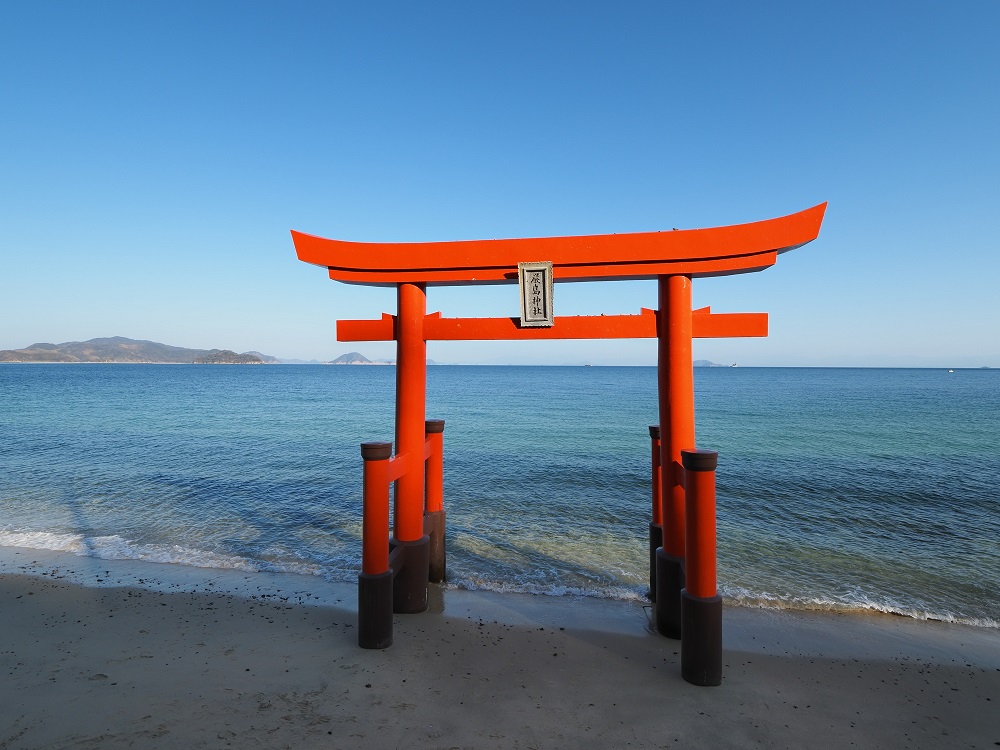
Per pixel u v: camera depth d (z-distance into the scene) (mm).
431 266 5465
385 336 5805
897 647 5398
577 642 5266
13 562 7855
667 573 5328
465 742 3539
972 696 4434
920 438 22422
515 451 19188
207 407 39125
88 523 10047
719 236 4902
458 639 5266
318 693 4145
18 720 3678
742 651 5219
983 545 9086
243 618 5781
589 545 9023
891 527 10141
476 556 8367
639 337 5238
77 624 5582
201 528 9781
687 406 5133
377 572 5004
